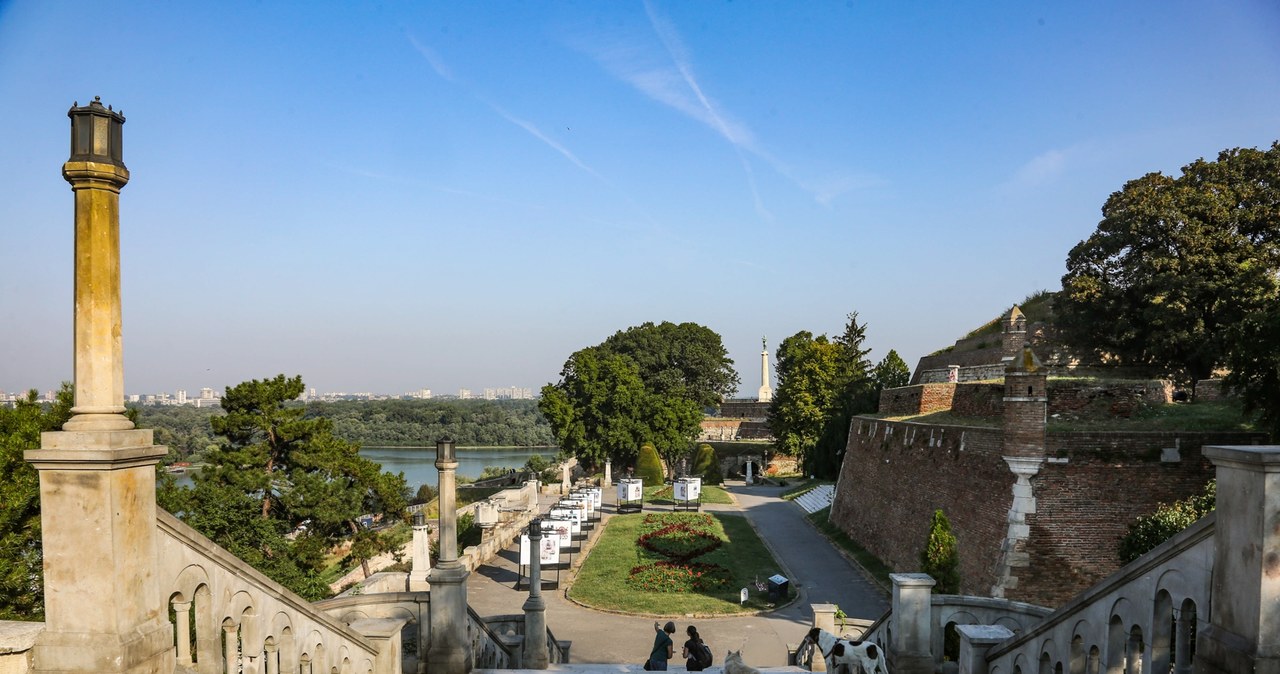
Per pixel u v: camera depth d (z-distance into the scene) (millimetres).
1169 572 5879
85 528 5266
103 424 5355
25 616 16766
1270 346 18516
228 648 6531
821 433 67312
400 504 33375
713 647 22719
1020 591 22344
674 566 33438
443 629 10883
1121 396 26094
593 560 36031
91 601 5281
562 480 71312
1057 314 39312
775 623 25453
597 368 73500
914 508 30969
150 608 5633
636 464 72562
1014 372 23078
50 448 5246
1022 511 22781
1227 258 31281
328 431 31750
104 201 5438
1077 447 22766
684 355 95750
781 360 88312
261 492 30891
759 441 89312
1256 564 4797
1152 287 32656
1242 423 23422
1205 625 5379
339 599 10695
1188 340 31703
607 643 23391
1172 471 22266
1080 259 36844
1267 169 32281
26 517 17219
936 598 10812
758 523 47094
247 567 6645
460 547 40438
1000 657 8844
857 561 35062
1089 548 22203
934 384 37406
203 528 26625
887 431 36250
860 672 10031
